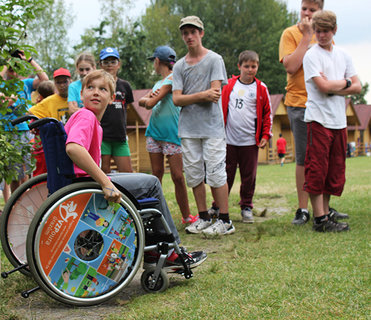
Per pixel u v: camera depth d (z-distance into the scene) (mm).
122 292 3230
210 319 2557
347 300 2764
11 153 3465
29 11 3473
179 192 5688
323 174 5008
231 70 52406
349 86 5012
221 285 3152
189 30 5141
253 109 5980
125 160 5613
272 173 18516
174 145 5527
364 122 48656
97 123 3000
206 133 5156
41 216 2738
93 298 2871
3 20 3262
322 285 3049
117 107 5480
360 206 6797
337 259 3713
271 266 3576
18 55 3566
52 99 5820
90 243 2893
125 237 2971
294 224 5508
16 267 3359
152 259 3232
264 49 53312
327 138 5035
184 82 5250
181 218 6180
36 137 3625
